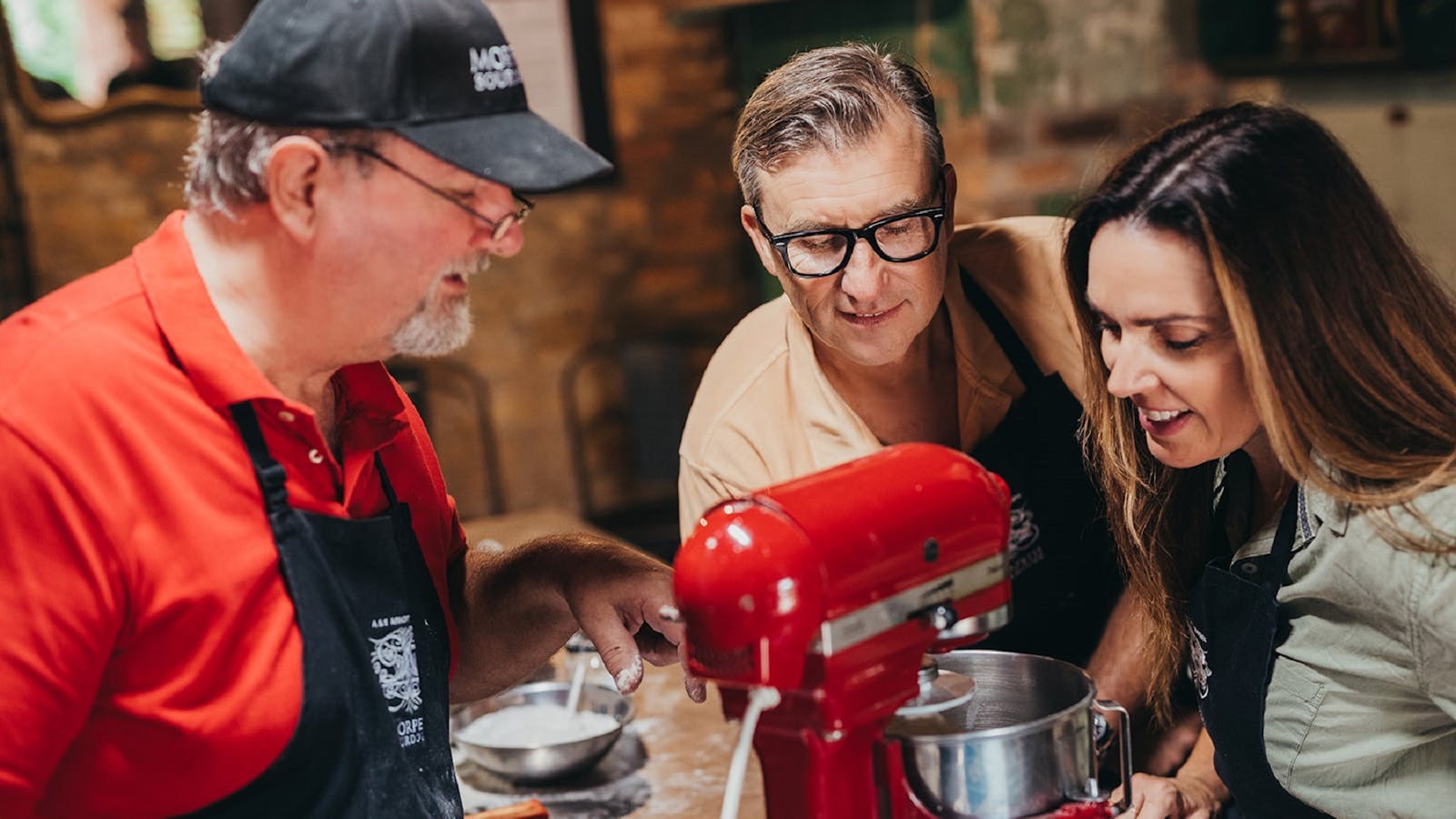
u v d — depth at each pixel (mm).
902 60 1590
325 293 1293
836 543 1069
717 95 5441
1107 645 1807
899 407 1811
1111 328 1281
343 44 1236
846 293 1535
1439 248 3840
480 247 1312
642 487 5559
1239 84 4023
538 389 5434
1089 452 1610
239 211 1285
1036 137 4105
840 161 1493
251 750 1284
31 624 1211
